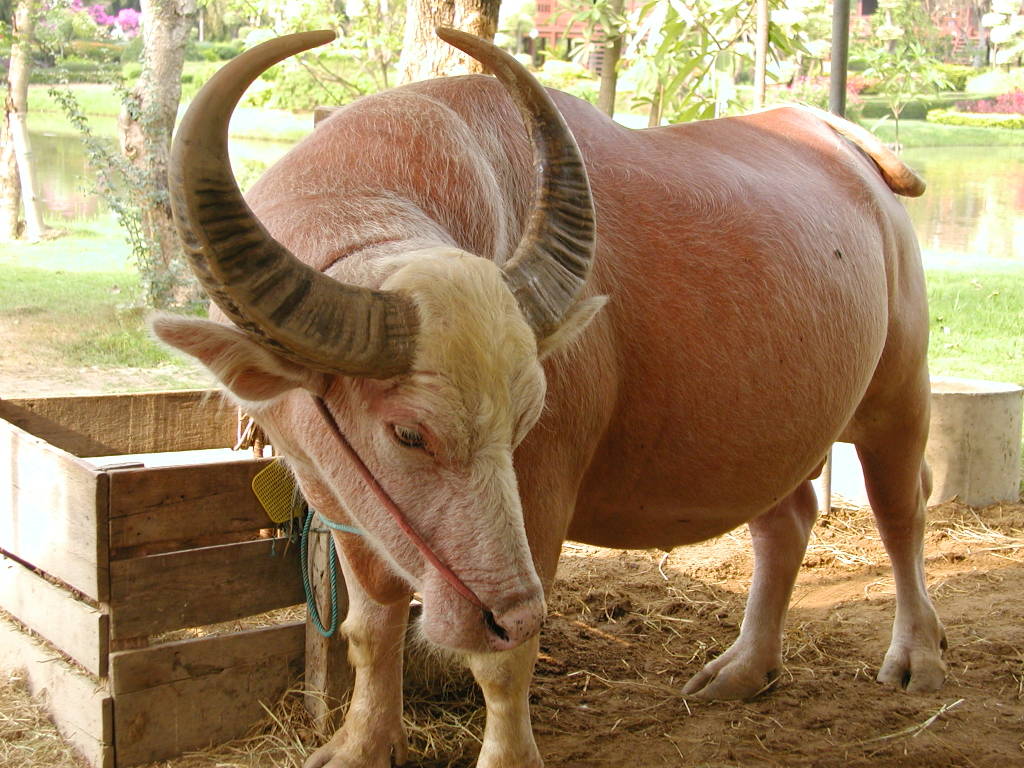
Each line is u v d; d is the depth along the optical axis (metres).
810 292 3.82
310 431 2.77
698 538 4.00
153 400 4.99
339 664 3.81
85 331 10.53
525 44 24.09
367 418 2.57
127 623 3.51
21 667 4.04
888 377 4.49
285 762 3.63
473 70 6.18
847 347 3.98
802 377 3.79
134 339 10.28
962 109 21.55
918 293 4.69
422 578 2.63
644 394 3.48
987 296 12.12
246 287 2.26
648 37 9.19
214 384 2.63
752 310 3.63
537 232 2.69
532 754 3.36
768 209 3.83
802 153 4.34
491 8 6.32
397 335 2.39
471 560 2.51
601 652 4.69
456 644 2.54
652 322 3.45
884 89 15.52
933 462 6.79
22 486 3.93
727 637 4.91
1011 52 21.62
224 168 2.22
